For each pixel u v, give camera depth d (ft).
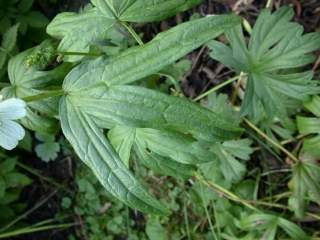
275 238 0.79
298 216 0.75
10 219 0.96
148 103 0.48
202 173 0.79
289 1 0.82
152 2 0.55
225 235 0.81
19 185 0.96
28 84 0.58
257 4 0.84
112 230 0.92
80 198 0.95
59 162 0.97
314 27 0.81
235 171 0.77
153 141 0.60
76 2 0.94
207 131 0.48
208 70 0.87
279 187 0.82
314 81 0.67
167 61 0.47
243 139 0.76
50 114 0.57
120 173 0.49
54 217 0.98
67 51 0.57
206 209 0.81
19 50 0.91
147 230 0.88
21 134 0.49
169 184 0.87
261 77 0.69
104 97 0.48
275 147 0.80
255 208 0.78
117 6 0.55
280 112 0.69
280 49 0.69
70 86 0.49
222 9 0.87
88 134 0.49
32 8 0.96
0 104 0.47
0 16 0.89
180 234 0.87
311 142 0.74
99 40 0.57
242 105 0.68
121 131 0.62
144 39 0.90
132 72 0.48
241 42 0.70
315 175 0.74
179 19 0.89
